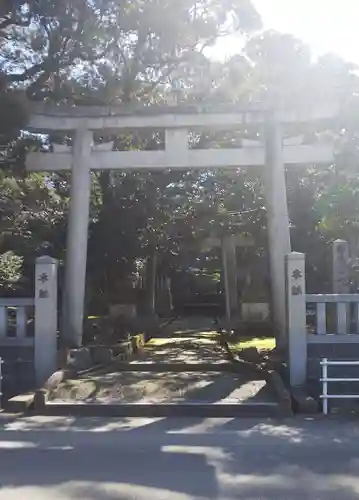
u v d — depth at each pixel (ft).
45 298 38.63
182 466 22.30
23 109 41.68
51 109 45.44
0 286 69.15
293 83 44.42
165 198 69.67
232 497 18.83
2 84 41.55
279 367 39.50
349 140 44.06
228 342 65.10
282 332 43.93
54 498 18.84
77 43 50.31
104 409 31.76
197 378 39.81
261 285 82.69
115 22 49.34
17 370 38.65
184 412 31.68
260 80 51.11
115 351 50.39
